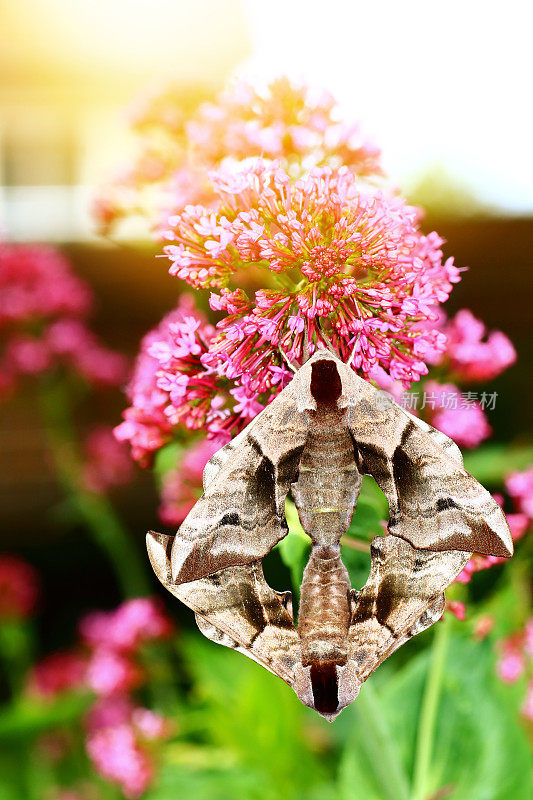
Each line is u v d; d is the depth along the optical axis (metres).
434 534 0.33
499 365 0.39
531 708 0.44
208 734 0.54
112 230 0.49
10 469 0.90
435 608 0.33
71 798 0.58
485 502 0.33
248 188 0.35
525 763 0.41
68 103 1.52
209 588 0.33
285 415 0.33
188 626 0.68
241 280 0.38
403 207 0.35
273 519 0.33
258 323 0.34
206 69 1.57
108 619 0.66
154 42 1.55
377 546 0.34
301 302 0.34
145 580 0.79
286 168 0.40
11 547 0.90
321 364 0.33
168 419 0.37
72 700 0.62
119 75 1.53
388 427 0.33
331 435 0.33
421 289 0.34
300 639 0.32
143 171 0.47
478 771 0.41
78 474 0.68
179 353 0.35
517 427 0.77
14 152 1.51
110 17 1.55
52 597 0.88
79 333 0.66
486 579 0.40
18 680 0.68
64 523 0.90
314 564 0.33
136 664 0.55
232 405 0.36
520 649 0.43
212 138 0.41
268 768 0.47
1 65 1.49
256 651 0.33
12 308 0.63
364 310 0.34
